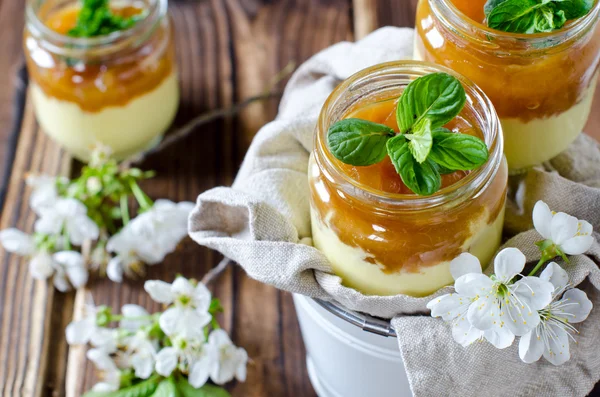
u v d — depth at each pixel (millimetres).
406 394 628
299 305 629
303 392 703
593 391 657
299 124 627
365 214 550
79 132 771
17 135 804
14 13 848
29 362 716
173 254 752
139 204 777
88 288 743
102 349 702
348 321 587
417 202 534
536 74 572
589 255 594
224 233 622
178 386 691
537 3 560
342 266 580
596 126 752
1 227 769
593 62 583
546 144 600
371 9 823
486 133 548
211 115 773
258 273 587
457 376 574
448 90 542
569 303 568
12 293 741
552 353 569
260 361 712
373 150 542
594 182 628
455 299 554
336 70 667
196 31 836
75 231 746
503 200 568
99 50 741
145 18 749
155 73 762
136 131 778
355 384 641
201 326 683
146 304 737
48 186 759
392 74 569
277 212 597
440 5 569
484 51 568
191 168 785
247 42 831
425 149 526
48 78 751
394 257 556
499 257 551
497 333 551
